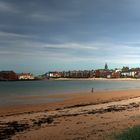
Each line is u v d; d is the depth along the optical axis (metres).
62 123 19.95
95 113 25.55
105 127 17.06
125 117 21.59
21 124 20.42
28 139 15.13
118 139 12.79
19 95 58.19
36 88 96.75
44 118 23.20
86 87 103.38
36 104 36.78
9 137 15.87
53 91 74.62
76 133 15.79
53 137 15.21
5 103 39.66
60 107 32.75
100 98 45.78
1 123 20.97
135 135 12.72
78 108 31.38
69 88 94.56
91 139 13.84
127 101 40.12
